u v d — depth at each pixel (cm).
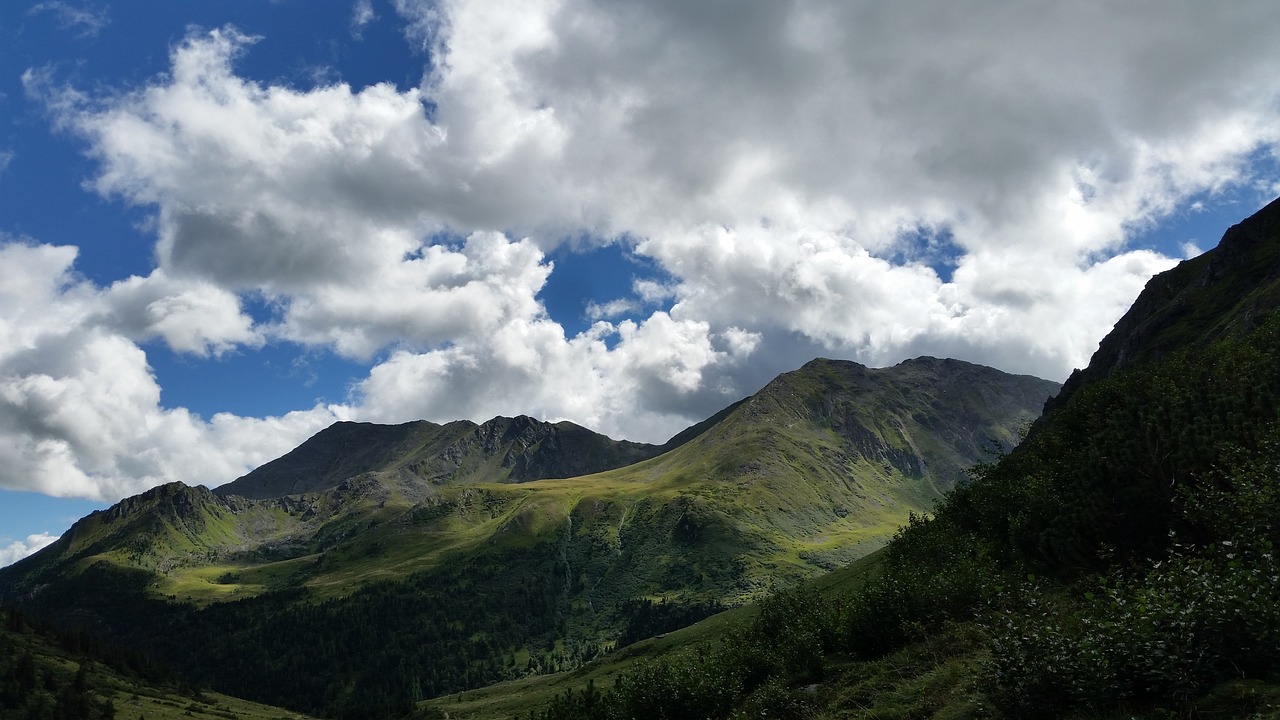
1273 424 2372
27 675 19512
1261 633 1295
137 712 19450
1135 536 2727
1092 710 1442
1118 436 3188
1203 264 14362
